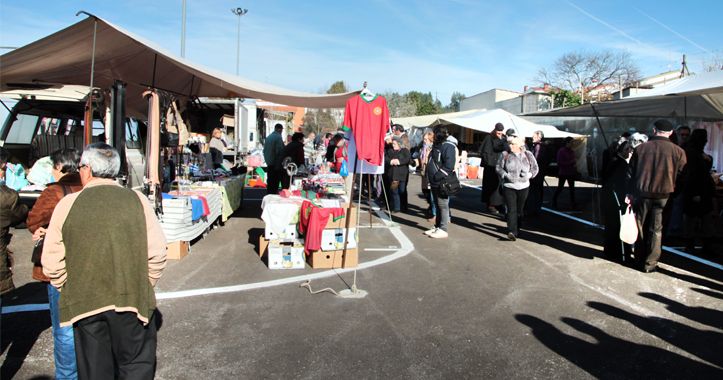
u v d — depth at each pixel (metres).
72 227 2.50
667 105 9.38
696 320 4.55
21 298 4.82
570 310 4.75
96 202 2.55
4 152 3.35
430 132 9.75
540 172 10.23
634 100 8.34
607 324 4.42
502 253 6.97
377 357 3.71
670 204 6.51
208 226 7.70
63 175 3.22
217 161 11.09
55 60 7.10
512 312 4.67
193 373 3.41
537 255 6.87
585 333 4.22
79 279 2.48
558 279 5.74
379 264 6.29
